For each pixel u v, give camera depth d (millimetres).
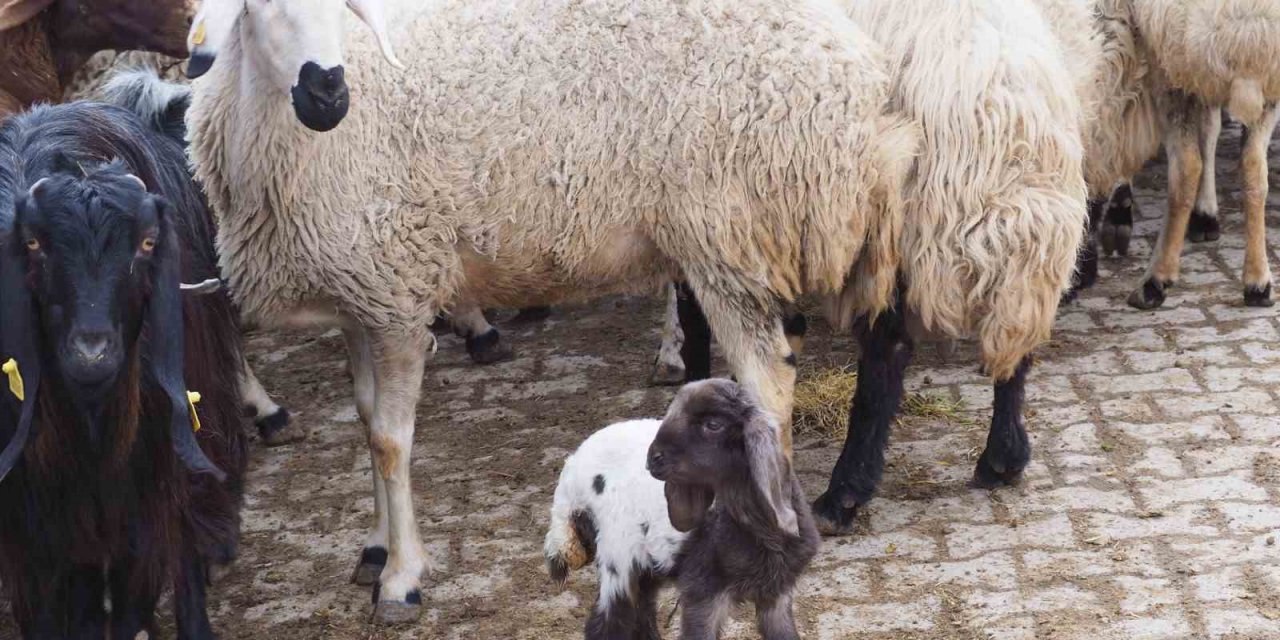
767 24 3100
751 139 3098
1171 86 3895
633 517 2846
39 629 2893
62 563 2857
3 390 2752
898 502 3412
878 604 3131
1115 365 3824
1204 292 4121
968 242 3146
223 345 3123
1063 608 3082
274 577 3342
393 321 3129
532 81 3096
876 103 3139
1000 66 3137
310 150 3016
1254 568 3143
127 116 3150
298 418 3893
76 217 2611
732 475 2730
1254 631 2996
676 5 3100
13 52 3721
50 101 3779
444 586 3271
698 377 3674
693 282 3203
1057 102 3184
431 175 3088
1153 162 4934
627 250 3201
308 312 3174
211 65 2920
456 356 4133
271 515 3535
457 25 3109
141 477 2828
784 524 2688
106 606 3076
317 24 2895
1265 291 4012
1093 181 3906
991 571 3193
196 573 2986
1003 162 3143
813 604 3143
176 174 3188
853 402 3318
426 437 3770
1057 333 3982
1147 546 3223
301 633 3189
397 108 3072
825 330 4082
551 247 3158
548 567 2961
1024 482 3434
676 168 3107
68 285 2607
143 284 2684
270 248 3084
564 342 4160
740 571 2781
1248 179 3955
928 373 3859
